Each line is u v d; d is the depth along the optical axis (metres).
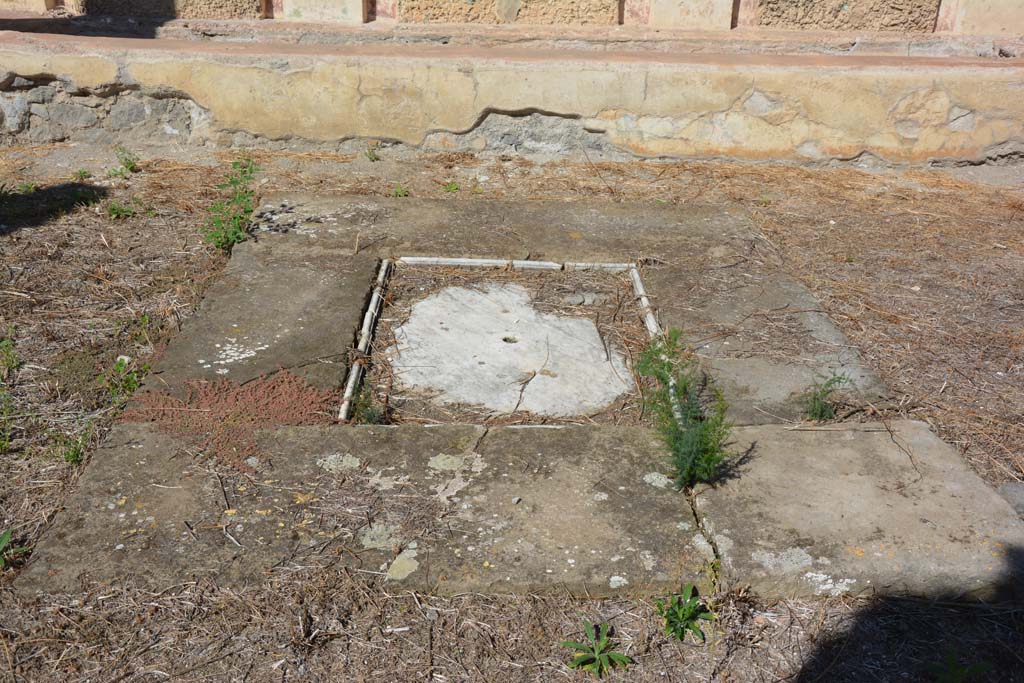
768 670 2.31
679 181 6.09
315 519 2.67
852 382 3.54
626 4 7.94
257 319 3.91
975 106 6.33
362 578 2.48
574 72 6.20
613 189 5.90
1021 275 4.73
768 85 6.23
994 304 4.38
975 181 6.29
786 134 6.37
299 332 3.82
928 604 2.54
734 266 4.66
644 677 2.27
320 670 2.24
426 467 2.92
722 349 3.80
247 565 2.50
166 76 6.17
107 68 6.13
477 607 2.44
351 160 6.27
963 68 6.26
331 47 6.63
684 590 2.46
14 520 2.71
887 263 4.84
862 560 2.57
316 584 2.46
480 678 2.25
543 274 4.59
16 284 4.20
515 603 2.46
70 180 5.71
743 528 2.67
